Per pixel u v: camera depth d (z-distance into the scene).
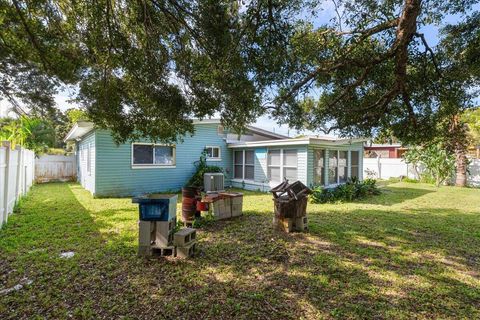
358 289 3.19
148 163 11.13
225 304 2.85
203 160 12.42
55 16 3.67
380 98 4.25
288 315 2.66
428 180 14.37
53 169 15.51
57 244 4.59
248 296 3.01
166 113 4.42
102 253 4.20
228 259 4.05
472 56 3.68
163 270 3.65
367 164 17.73
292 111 4.48
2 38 3.65
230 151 13.62
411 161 14.77
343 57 3.89
